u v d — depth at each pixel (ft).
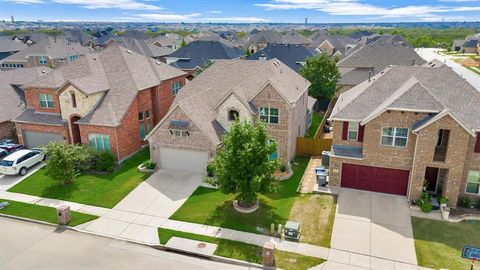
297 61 232.53
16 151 113.29
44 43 273.95
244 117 103.71
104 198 91.04
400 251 68.95
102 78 120.47
